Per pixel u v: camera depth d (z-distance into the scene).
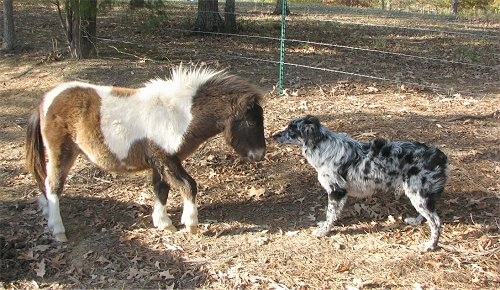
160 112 4.89
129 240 5.17
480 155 6.64
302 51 12.54
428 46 13.75
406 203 5.71
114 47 11.52
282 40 9.01
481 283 4.41
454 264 4.67
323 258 4.84
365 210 5.59
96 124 4.85
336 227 5.34
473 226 5.25
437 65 11.52
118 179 6.35
